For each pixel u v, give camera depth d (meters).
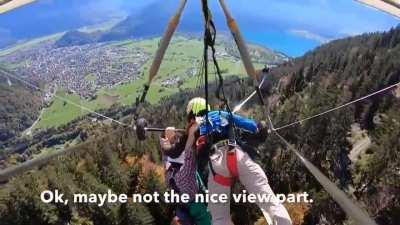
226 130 4.83
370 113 78.06
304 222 42.78
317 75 103.00
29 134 146.38
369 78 89.56
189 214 5.50
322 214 42.28
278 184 43.84
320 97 80.50
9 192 36.84
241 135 4.90
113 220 34.28
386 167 58.84
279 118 71.69
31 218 36.31
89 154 40.59
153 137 40.59
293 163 43.41
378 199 56.19
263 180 4.70
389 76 88.06
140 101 5.59
